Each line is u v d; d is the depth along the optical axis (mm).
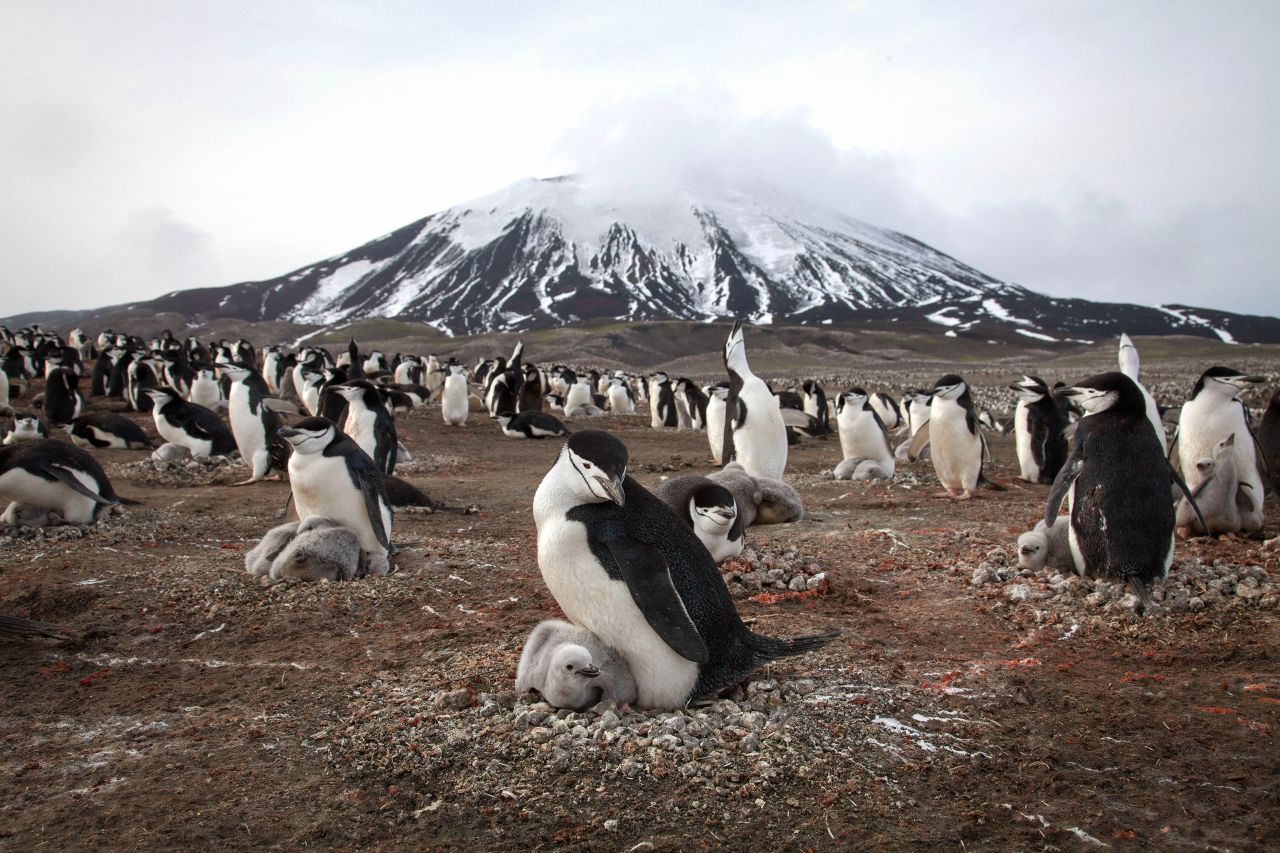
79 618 6902
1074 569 7375
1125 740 4609
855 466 14398
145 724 4930
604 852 3645
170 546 9359
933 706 4941
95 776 4309
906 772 4254
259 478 14133
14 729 4902
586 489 4789
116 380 26516
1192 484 8516
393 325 128625
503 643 6066
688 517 7445
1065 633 6227
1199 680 5387
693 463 16688
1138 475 6770
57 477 9531
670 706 4809
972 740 4578
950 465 12180
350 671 5676
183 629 6676
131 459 16438
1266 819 3883
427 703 4961
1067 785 4152
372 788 4125
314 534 7734
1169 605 6516
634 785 4086
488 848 3668
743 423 11875
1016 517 10500
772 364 86438
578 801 3977
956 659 5699
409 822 3857
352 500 8172
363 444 12484
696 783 4090
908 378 55688
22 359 31094
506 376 25922
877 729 4629
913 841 3730
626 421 28922
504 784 4105
